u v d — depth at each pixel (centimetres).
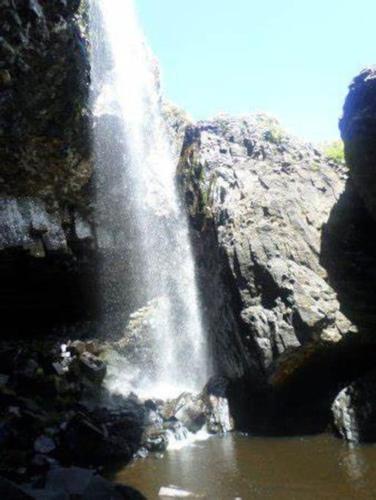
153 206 1684
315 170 1422
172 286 1633
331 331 1116
